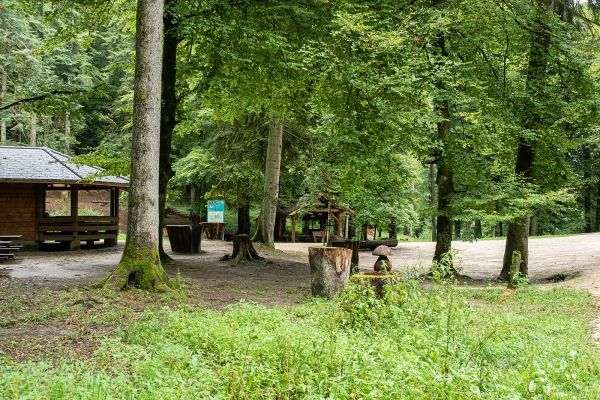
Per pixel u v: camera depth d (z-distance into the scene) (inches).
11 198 840.3
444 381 186.9
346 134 532.1
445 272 302.4
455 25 582.9
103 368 194.9
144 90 396.8
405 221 1168.8
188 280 501.0
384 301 309.1
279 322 288.8
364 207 1125.7
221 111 760.3
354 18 488.1
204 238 1278.3
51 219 863.1
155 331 267.1
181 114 697.6
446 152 636.7
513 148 663.1
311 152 1002.7
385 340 248.2
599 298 470.6
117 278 379.2
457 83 584.7
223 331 247.8
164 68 632.4
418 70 533.3
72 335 254.1
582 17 692.1
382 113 528.7
